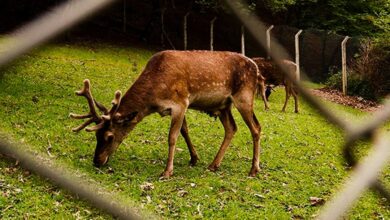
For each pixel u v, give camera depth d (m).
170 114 7.53
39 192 5.83
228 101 7.95
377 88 16.98
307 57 19.97
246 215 6.07
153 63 7.65
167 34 22.19
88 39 18.17
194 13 22.77
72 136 8.59
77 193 2.63
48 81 12.29
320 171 8.38
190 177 7.27
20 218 5.20
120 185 6.46
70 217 5.32
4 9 14.27
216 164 7.88
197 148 9.07
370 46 17.72
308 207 6.60
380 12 22.73
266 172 7.98
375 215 6.56
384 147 3.25
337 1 22.66
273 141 10.13
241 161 8.60
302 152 9.57
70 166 6.80
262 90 9.23
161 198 6.28
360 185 3.39
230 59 7.91
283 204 6.67
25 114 9.34
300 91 3.45
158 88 7.39
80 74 14.01
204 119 11.35
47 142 7.92
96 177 6.60
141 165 7.62
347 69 18.50
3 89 10.63
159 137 9.40
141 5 23.05
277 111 13.77
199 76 7.57
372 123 3.24
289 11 23.08
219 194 6.70
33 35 2.20
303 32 19.94
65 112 9.99
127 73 15.82
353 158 3.32
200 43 22.00
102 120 7.16
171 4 22.98
